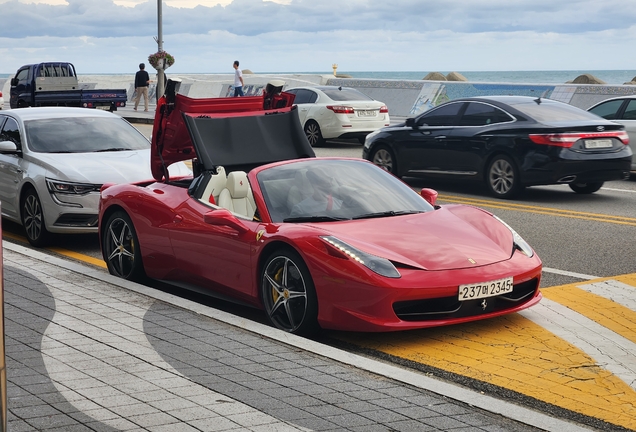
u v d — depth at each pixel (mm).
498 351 5355
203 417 3881
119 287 6582
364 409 4043
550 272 7809
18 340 5125
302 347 5031
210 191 6695
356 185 6465
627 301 6672
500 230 6148
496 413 4035
